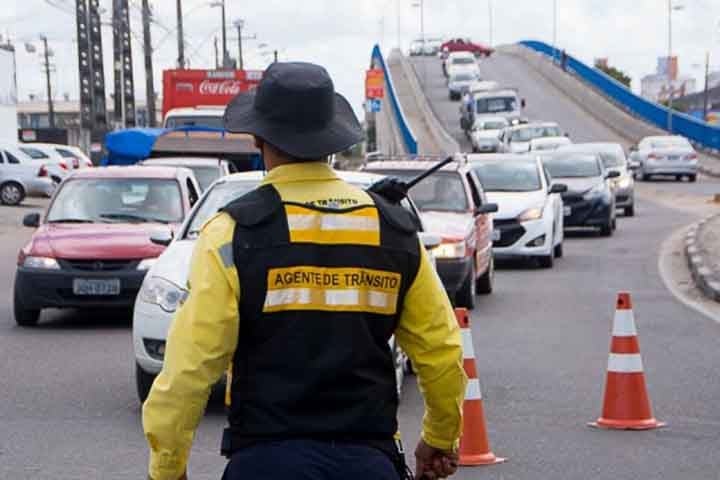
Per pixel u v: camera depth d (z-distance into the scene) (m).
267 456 5.60
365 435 5.73
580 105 120.94
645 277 30.41
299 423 5.65
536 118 113.31
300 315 5.70
